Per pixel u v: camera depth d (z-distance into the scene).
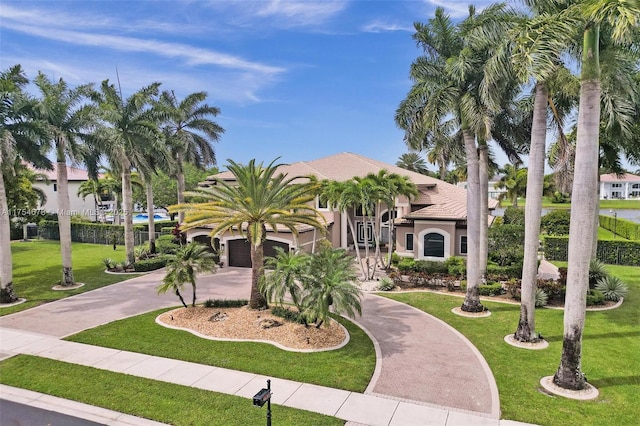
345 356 14.07
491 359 13.79
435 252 26.98
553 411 10.57
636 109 18.67
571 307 11.52
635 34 13.59
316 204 32.88
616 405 10.80
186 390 11.81
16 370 13.29
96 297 22.22
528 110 20.61
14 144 20.23
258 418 10.30
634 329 16.39
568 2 13.29
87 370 13.20
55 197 58.31
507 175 60.03
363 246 35.53
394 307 19.88
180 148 35.78
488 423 10.06
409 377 12.53
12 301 21.22
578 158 11.26
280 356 14.05
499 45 15.24
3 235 20.88
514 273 22.94
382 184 23.59
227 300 19.98
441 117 17.61
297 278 15.56
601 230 44.97
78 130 23.83
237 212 18.81
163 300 21.52
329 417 10.34
